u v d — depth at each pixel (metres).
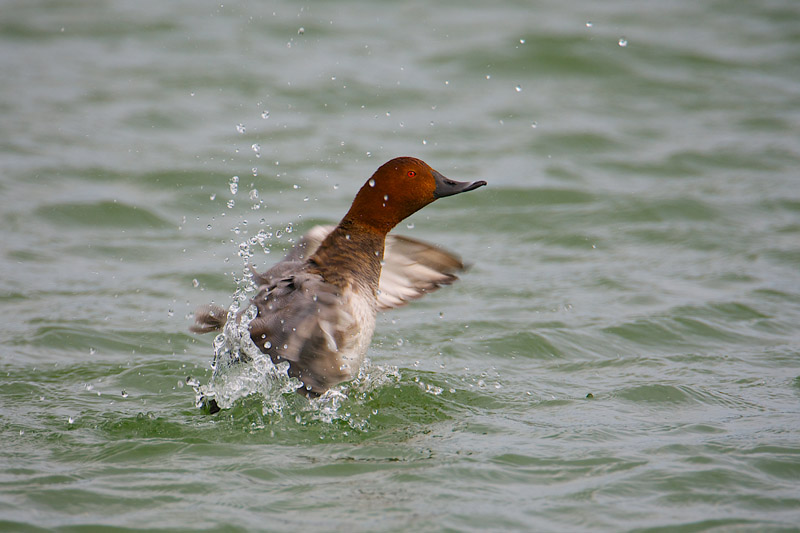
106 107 18.36
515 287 11.83
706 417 7.84
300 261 8.66
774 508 6.14
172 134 17.22
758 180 15.80
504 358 9.62
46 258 12.50
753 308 10.86
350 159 16.31
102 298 11.23
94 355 9.54
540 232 13.95
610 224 14.16
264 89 19.47
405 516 6.00
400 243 9.16
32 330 10.07
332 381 7.49
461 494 6.33
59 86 19.33
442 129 17.89
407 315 10.95
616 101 19.75
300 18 24.03
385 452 7.09
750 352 9.62
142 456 6.94
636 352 9.75
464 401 8.34
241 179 15.28
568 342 9.98
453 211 14.77
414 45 22.11
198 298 11.34
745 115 18.91
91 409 8.00
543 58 21.34
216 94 19.12
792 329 10.25
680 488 6.42
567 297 11.41
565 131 17.97
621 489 6.41
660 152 17.11
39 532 5.72
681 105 19.55
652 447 7.13
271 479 6.55
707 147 17.25
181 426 7.59
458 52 21.59
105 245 13.06
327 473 6.66
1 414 7.79
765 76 20.86
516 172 16.09
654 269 12.38
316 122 18.02
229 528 5.82
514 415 7.96
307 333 7.46
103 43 22.05
